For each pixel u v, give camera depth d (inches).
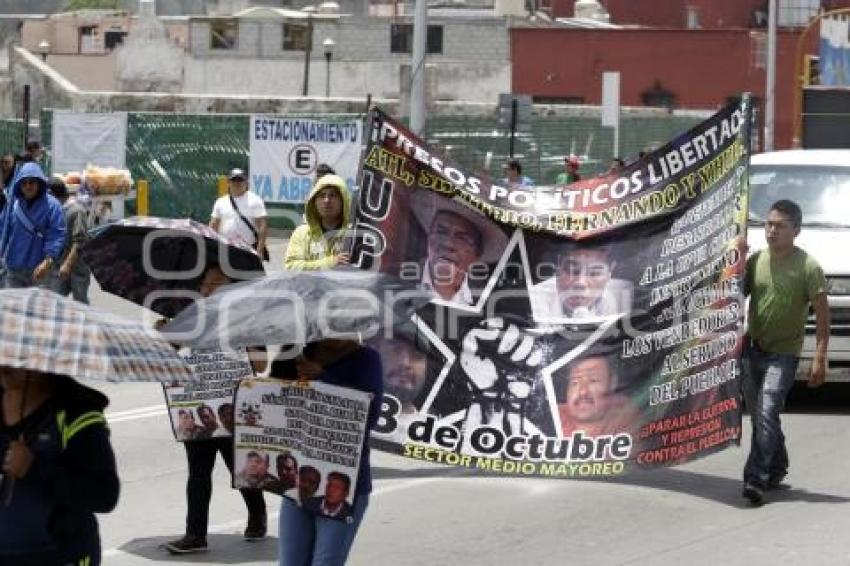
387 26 3385.8
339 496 375.9
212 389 472.7
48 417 287.9
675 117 2709.2
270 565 474.0
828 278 743.7
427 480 606.2
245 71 3437.5
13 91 2581.2
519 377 589.9
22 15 4643.2
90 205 1430.9
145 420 735.1
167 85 3476.9
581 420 588.7
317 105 2384.4
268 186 1903.3
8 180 1112.2
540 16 3636.8
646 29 3065.9
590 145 2354.8
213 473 613.6
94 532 296.2
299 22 3420.3
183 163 1996.8
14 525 289.0
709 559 485.1
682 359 586.2
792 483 601.0
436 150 593.6
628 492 585.6
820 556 490.3
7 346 274.5
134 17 3895.2
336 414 377.4
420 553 489.4
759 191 831.7
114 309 1166.3
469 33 3336.6
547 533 518.6
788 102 2994.6
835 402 794.2
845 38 2650.1
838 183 824.9
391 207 592.4
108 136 1935.3
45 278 850.1
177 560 478.9
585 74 3105.3
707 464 641.6
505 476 616.4
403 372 586.9
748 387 570.3
